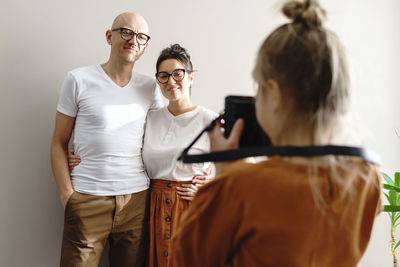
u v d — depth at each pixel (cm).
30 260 203
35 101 201
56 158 182
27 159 201
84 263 179
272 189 63
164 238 186
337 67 64
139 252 193
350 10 248
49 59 202
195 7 224
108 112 182
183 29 222
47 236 205
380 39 255
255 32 236
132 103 189
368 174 68
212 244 67
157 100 204
